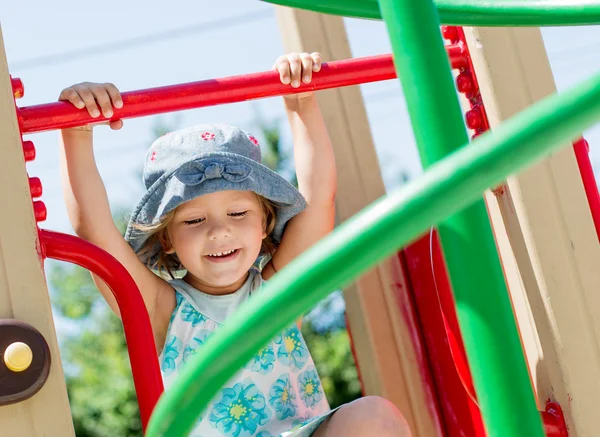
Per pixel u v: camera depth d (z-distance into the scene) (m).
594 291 1.74
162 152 2.03
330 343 8.37
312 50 2.32
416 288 2.23
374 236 0.89
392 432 1.66
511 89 1.80
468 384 1.87
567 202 1.78
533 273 1.76
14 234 1.43
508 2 1.57
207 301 2.01
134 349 1.56
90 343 9.07
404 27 1.10
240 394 1.88
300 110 2.14
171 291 2.01
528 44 1.83
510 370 1.04
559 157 1.80
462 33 1.87
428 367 2.20
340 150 2.29
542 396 1.77
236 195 1.99
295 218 2.11
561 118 0.85
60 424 1.36
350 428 1.67
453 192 0.87
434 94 1.08
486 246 1.06
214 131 2.05
